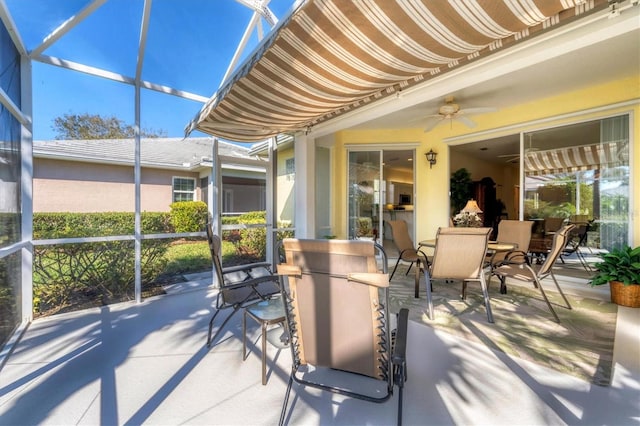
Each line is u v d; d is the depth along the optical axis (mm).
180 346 2588
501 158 9055
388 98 3898
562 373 2078
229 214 4879
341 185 6574
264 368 2027
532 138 4965
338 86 2736
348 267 1595
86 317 3268
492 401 1803
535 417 1659
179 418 1696
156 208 4359
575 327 2867
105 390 1955
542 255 6129
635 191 3875
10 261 2768
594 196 4531
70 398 1871
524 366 2182
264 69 2375
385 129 6480
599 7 2221
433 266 3301
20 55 3076
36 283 3271
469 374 2094
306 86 2715
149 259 4188
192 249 4688
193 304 3709
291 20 1730
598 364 2186
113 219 3861
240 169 4969
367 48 2102
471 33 1995
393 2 1627
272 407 1790
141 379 2086
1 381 2055
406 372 2033
